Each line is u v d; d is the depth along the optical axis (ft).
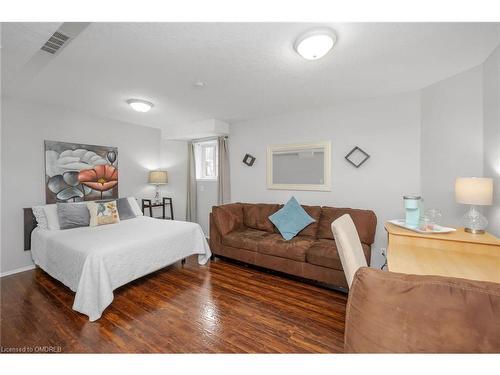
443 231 6.05
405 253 5.31
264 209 11.48
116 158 12.95
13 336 5.65
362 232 8.74
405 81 7.90
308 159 11.14
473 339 1.76
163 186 15.42
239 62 6.49
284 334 5.77
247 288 8.22
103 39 5.37
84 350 5.20
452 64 6.75
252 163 13.01
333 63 6.61
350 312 2.20
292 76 7.46
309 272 8.34
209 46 5.68
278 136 12.03
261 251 9.43
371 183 9.64
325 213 9.90
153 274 9.43
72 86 8.21
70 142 11.10
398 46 5.74
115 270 7.12
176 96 9.27
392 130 9.14
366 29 5.04
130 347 5.29
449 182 7.63
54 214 9.68
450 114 7.54
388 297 2.03
